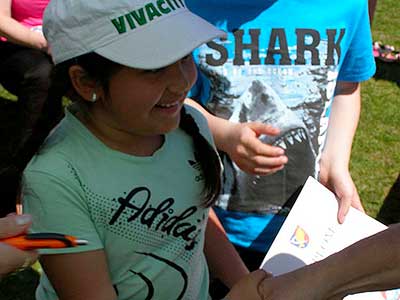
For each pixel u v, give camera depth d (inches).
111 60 47.7
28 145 71.3
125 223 53.1
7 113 176.4
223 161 74.9
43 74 126.0
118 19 48.0
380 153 171.5
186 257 57.5
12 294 119.2
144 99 49.2
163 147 55.4
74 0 48.7
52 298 58.3
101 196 51.7
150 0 49.1
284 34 73.0
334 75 75.3
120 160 52.7
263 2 72.2
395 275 43.7
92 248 51.3
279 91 73.9
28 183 50.6
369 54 79.3
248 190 75.0
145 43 48.0
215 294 73.5
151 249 55.0
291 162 75.1
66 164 50.8
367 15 77.1
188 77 50.9
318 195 69.7
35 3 139.9
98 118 52.4
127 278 55.1
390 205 151.3
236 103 74.0
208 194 57.6
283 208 75.8
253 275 51.1
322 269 45.5
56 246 44.1
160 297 57.0
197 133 57.9
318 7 73.4
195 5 73.3
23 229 43.9
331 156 80.0
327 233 67.3
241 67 73.4
